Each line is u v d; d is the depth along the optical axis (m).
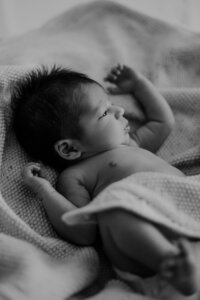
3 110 0.49
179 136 0.55
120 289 0.39
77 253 0.42
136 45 0.63
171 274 0.33
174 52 0.62
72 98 0.49
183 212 0.41
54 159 0.49
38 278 0.37
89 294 0.41
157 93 0.55
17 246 0.39
